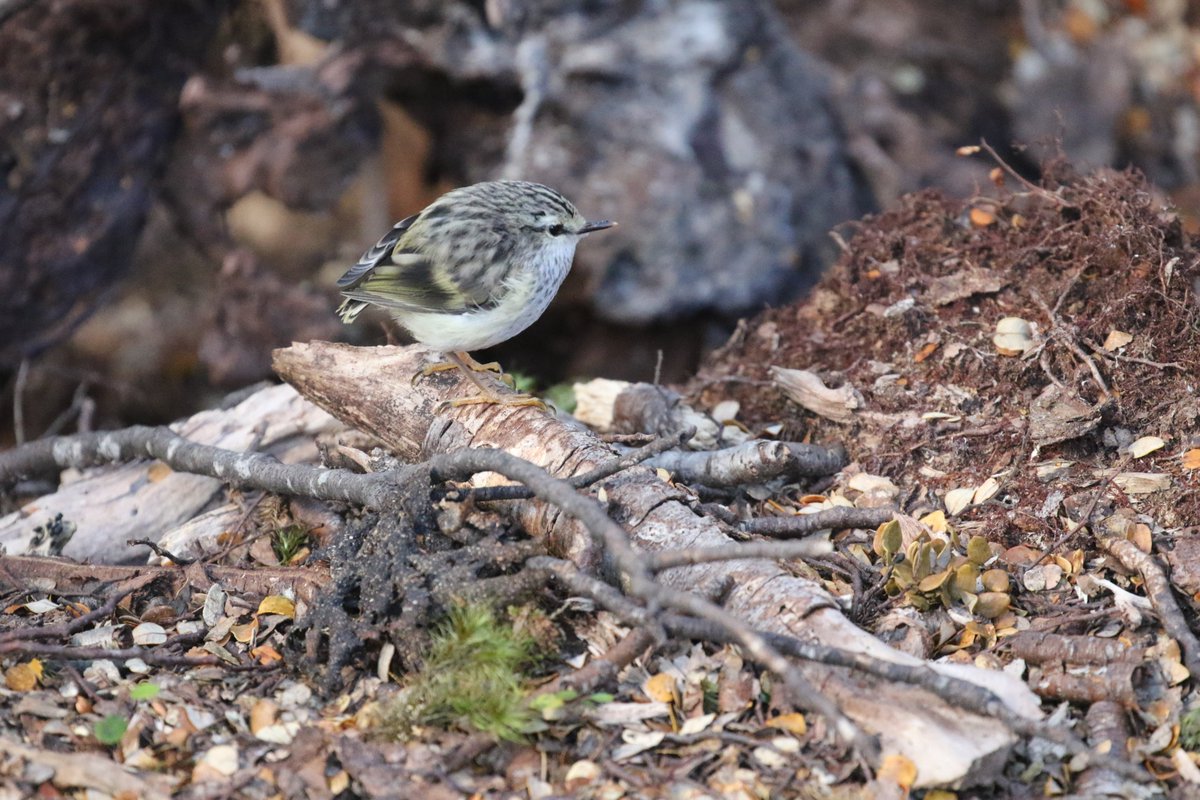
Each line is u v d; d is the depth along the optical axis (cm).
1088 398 1027
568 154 1688
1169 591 843
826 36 2114
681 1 1734
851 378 1130
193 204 1678
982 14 2209
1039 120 2062
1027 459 1005
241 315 1667
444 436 981
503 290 998
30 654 832
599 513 769
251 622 886
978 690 716
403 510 846
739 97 1742
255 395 1200
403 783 722
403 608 795
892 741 712
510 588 786
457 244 993
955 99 2044
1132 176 1163
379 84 1680
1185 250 1097
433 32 1677
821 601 786
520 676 784
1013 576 904
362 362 1046
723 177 1694
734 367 1240
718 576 814
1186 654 794
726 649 810
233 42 1747
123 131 1611
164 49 1627
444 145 1766
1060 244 1135
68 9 1544
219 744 765
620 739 755
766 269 1672
